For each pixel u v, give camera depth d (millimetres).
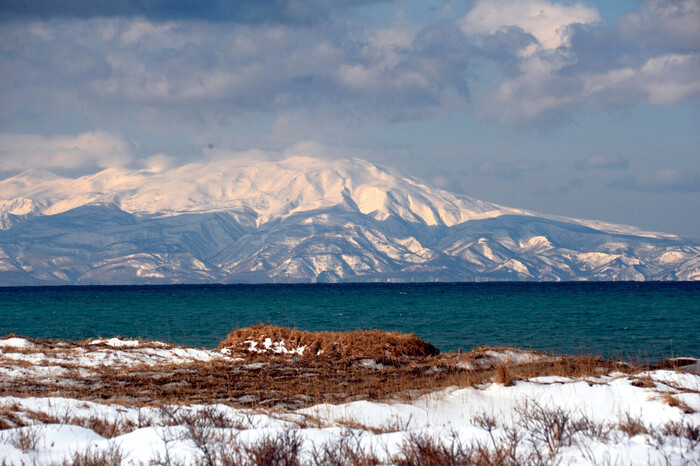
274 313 114625
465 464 14047
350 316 104000
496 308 125375
